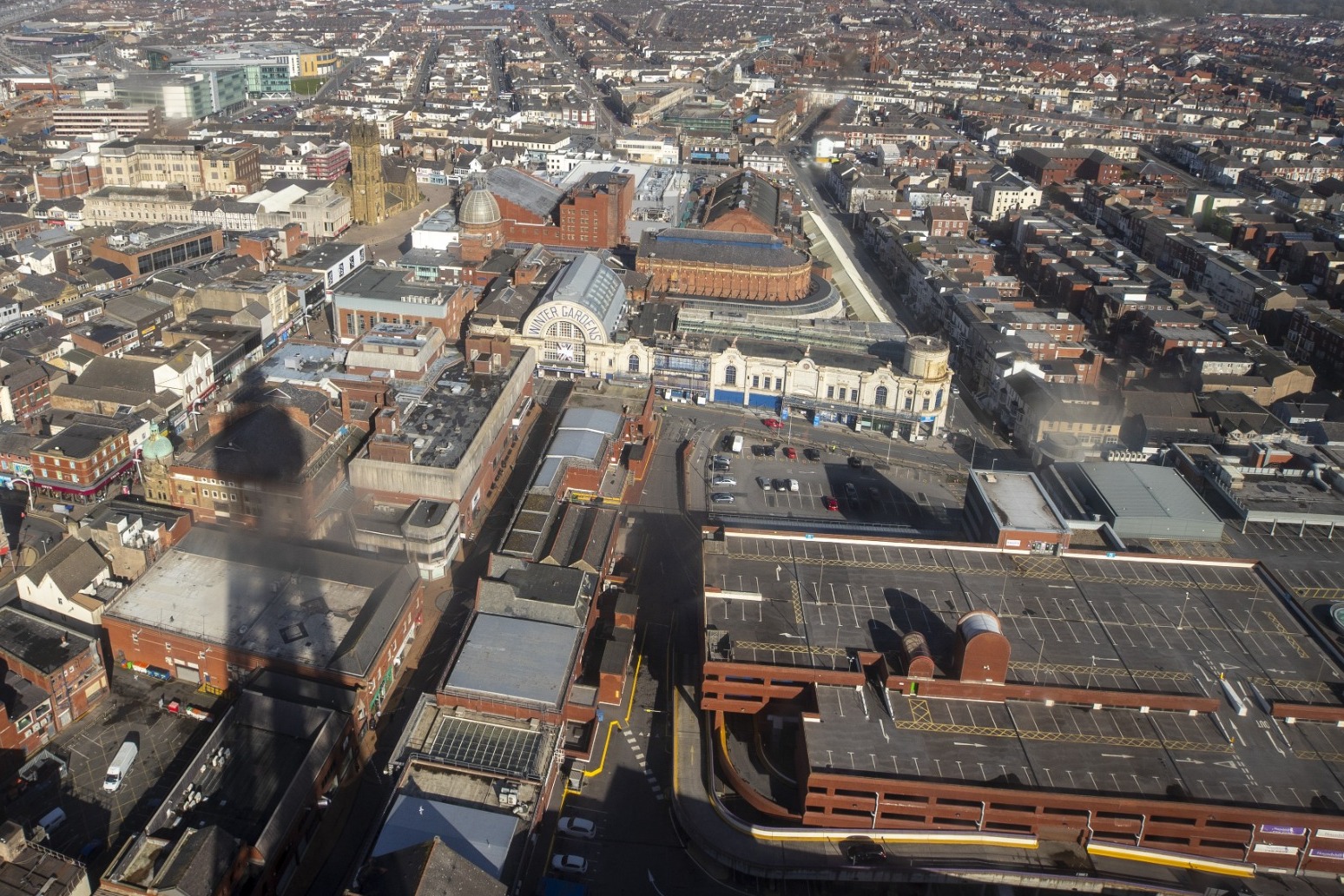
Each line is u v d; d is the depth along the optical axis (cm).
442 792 11669
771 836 12256
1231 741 12562
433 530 16775
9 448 18900
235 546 15812
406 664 15100
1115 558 16112
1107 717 12912
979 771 12006
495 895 10125
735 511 19850
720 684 13412
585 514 17262
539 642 13962
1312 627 14475
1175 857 11912
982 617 13025
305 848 11988
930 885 12175
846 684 13238
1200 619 14688
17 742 12800
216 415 18950
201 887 10262
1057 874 11831
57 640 13825
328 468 18038
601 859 12231
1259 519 17338
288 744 12394
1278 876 11975
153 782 12756
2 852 10706
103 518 15725
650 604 16912
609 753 13825
